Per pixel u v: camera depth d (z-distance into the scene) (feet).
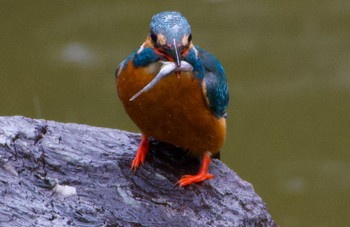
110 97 56.95
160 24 23.68
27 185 24.80
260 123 56.18
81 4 66.44
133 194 26.25
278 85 58.03
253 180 52.03
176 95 24.43
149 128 25.96
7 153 25.50
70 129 28.30
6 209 23.54
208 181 27.86
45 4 66.69
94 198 25.55
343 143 54.03
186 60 23.99
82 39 61.72
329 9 66.03
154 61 23.99
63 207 24.63
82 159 26.84
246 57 60.44
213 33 62.90
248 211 27.40
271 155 53.88
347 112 55.98
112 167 26.99
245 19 65.00
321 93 57.26
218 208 26.99
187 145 26.63
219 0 67.26
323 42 62.08
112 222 24.94
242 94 57.26
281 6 66.33
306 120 56.08
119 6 66.03
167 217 25.90
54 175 25.89
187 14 65.26
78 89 57.47
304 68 59.57
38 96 56.95
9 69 58.85
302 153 53.88
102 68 58.70
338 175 51.75
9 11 65.92
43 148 26.58
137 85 24.48
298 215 50.37
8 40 62.03
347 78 58.34
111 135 28.94
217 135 26.20
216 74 25.94
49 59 59.62
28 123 27.58
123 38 61.72
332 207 50.21
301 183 51.44
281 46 61.67
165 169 27.73
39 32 62.95
